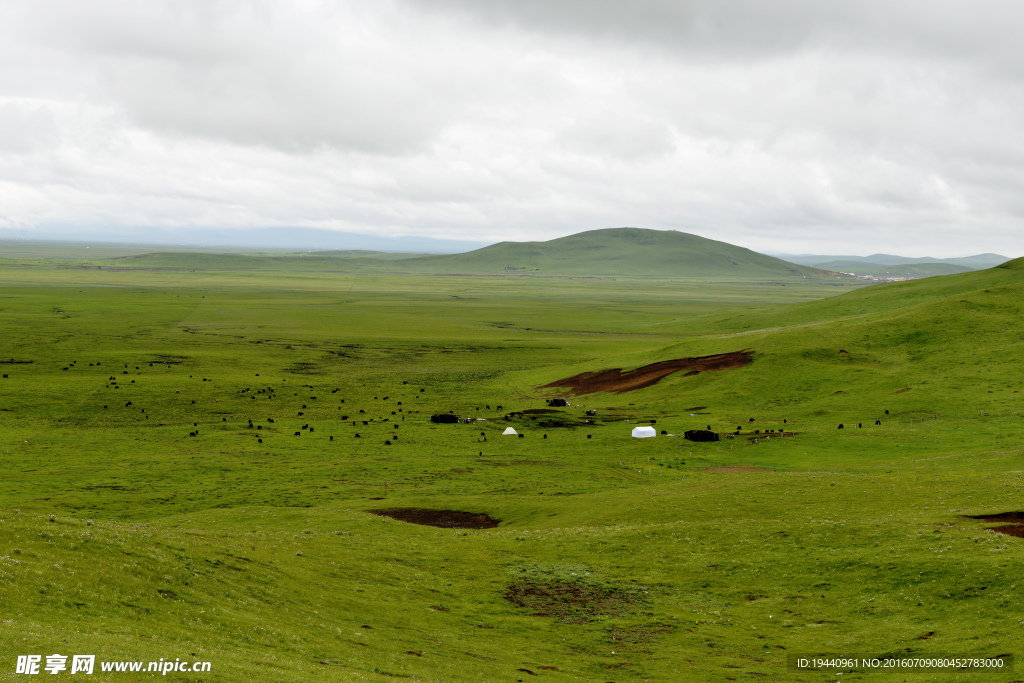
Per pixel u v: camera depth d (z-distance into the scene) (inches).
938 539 1743.4
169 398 5816.9
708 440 4163.4
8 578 1133.1
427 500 2920.8
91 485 3255.4
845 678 1230.3
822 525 1967.3
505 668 1263.5
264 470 3592.5
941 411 4392.2
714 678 1256.2
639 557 1915.6
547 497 2928.2
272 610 1353.3
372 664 1175.0
